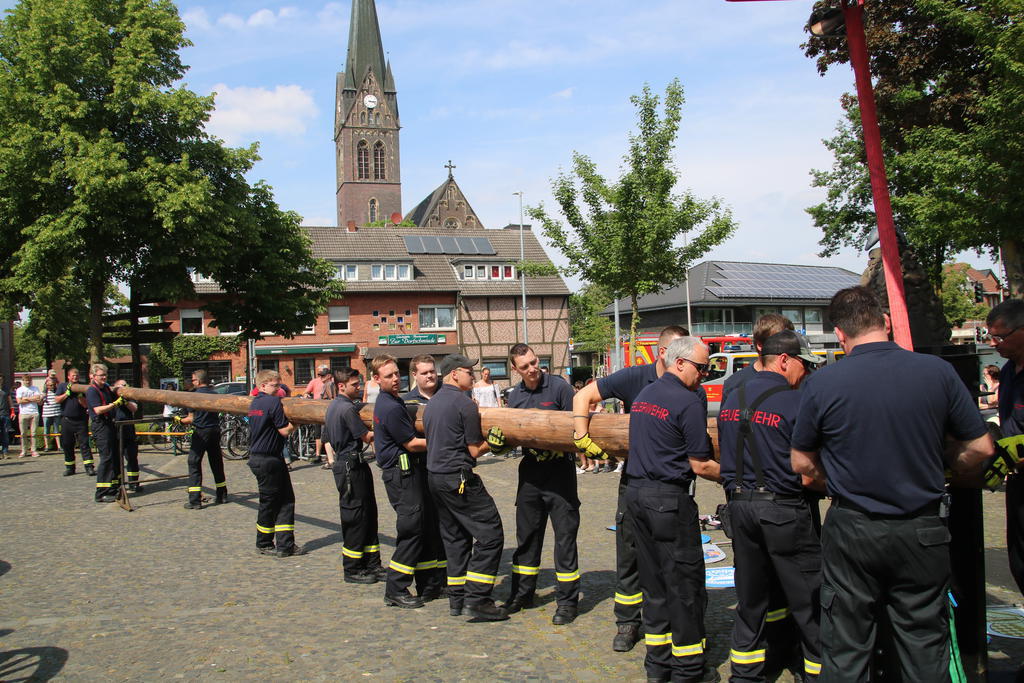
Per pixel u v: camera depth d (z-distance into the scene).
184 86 20.72
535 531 5.21
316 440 14.09
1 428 16.20
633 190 15.85
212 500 10.05
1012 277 17.47
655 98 16.00
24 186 18.05
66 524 8.66
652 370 4.74
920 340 4.53
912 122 18.05
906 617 2.91
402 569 5.45
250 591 5.90
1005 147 12.12
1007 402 3.83
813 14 5.59
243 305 23.95
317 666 4.34
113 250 19.42
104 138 18.14
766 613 3.79
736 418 3.77
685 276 16.86
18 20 18.61
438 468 5.13
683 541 3.97
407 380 25.16
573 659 4.36
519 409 5.34
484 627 4.96
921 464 2.88
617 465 11.98
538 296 44.41
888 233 4.69
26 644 4.79
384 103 92.56
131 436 10.59
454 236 46.91
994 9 11.89
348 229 45.59
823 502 8.80
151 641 4.81
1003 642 4.28
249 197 23.31
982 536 3.46
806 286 52.84
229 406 8.88
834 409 3.00
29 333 35.38
